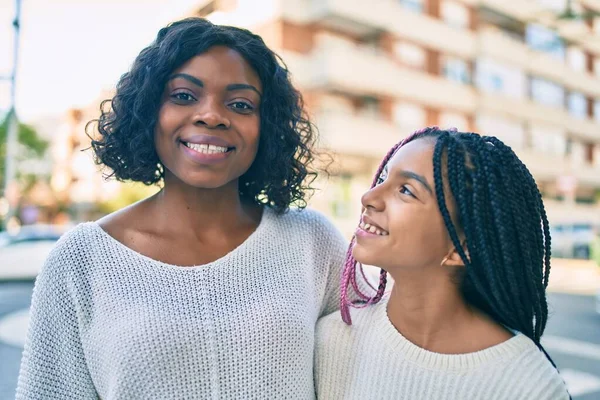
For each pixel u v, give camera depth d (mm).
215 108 1384
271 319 1368
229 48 1449
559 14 20297
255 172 1674
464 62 17797
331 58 13586
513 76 19750
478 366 1265
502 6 19125
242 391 1321
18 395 1293
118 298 1303
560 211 21828
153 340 1261
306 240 1619
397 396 1342
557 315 7309
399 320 1413
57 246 1354
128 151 1534
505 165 1283
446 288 1353
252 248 1485
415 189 1276
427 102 16312
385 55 15180
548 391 1194
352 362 1470
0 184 20953
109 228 1427
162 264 1363
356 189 14969
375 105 15375
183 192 1467
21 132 26641
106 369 1270
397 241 1288
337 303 1662
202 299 1346
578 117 23297
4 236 10594
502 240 1249
